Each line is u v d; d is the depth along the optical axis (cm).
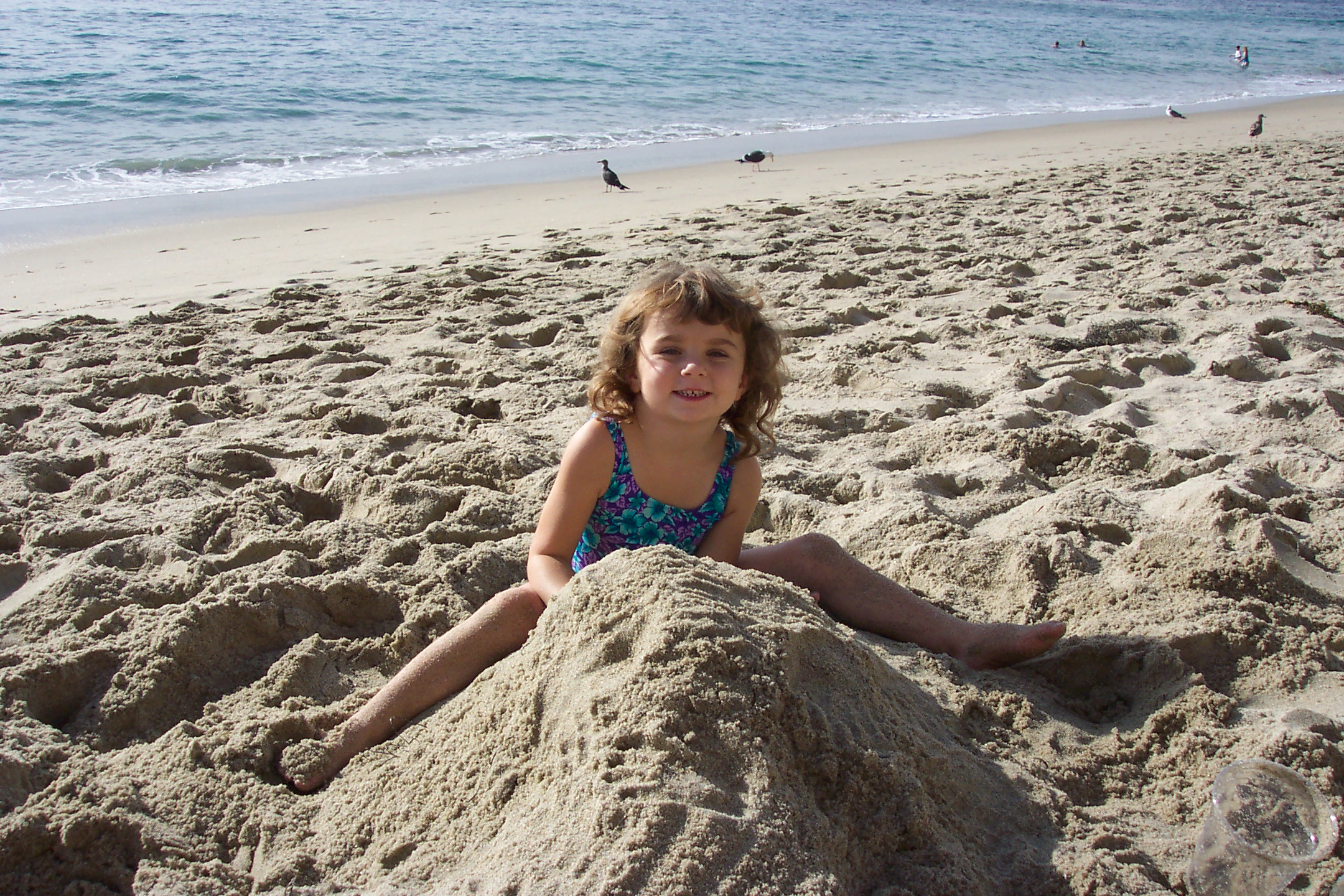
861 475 358
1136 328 541
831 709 196
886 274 686
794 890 161
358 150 1373
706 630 193
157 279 725
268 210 999
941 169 1271
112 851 190
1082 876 179
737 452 263
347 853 190
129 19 2500
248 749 213
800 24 3478
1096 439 384
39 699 234
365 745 218
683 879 158
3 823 188
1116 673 245
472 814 188
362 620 277
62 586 274
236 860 191
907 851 181
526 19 2986
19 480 360
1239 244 739
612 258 758
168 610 261
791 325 554
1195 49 3625
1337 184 1021
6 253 802
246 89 1708
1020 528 313
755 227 875
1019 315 584
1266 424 408
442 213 997
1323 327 538
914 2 5175
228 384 480
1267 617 259
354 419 427
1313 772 204
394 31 2545
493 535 317
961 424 402
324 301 644
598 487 251
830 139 1609
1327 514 324
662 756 176
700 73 2248
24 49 1948
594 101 1866
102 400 457
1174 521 310
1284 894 177
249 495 342
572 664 199
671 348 234
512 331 563
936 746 201
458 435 401
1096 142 1559
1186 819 201
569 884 160
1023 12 4903
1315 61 3419
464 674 229
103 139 1335
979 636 248
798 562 264
